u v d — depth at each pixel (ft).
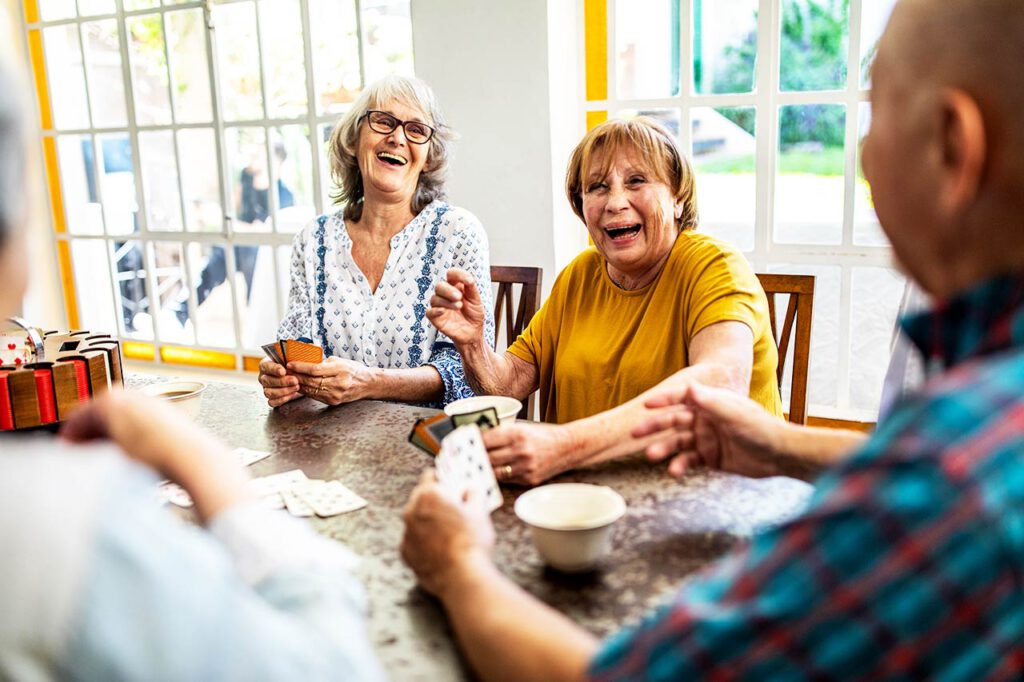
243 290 13.20
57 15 13.66
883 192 1.88
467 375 6.21
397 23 11.12
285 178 12.40
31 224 1.71
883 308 9.14
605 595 3.04
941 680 1.52
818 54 8.93
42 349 5.45
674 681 1.74
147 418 2.22
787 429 3.65
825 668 1.59
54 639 1.51
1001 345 1.66
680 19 9.52
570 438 4.12
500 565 3.29
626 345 5.87
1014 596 1.46
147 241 13.79
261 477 4.36
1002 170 1.63
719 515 3.64
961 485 1.47
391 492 4.09
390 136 7.11
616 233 5.72
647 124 5.75
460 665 2.66
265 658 1.67
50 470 1.64
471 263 7.14
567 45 10.21
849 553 1.57
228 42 12.29
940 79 1.69
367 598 3.08
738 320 5.16
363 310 7.31
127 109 13.35
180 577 1.63
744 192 9.63
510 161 10.41
